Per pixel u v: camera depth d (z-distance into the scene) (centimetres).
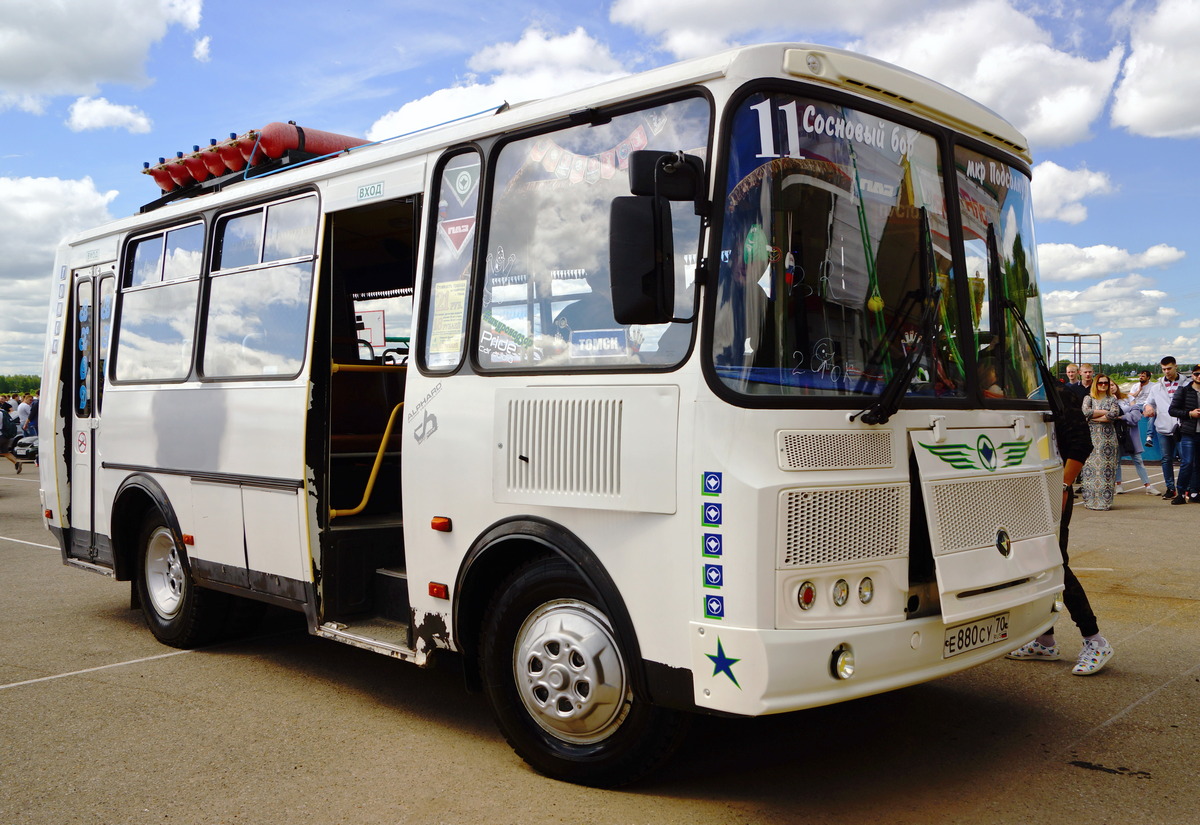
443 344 455
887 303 388
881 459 366
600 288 390
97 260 736
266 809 375
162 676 568
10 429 2133
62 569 941
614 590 373
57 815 371
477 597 434
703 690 345
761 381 350
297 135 609
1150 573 829
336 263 632
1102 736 446
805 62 368
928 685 527
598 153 398
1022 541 418
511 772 413
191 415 607
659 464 359
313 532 509
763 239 358
